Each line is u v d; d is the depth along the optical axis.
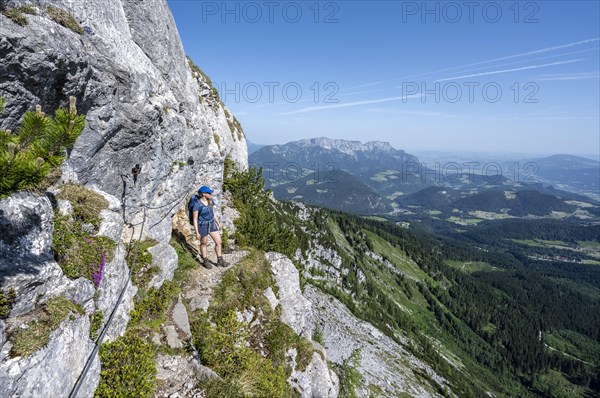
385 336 92.00
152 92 10.86
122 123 9.37
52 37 6.09
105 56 8.34
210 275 13.61
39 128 4.40
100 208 7.80
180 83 14.59
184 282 12.77
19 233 5.28
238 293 13.63
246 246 19.02
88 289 6.60
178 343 9.39
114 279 7.75
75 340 5.82
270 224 22.55
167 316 10.26
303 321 17.70
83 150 8.20
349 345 56.50
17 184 4.00
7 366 4.39
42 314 5.30
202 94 23.47
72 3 7.67
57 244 6.25
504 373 177.25
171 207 14.11
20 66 5.57
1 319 4.71
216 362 10.16
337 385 16.91
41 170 4.03
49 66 6.07
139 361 7.49
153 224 12.72
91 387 6.35
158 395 7.54
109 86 8.45
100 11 8.95
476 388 128.25
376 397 41.38
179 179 14.21
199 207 13.45
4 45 5.15
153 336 8.99
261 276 15.66
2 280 4.74
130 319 8.94
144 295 9.88
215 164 18.69
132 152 10.35
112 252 7.65
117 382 6.85
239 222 20.75
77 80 7.09
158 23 12.91
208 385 8.21
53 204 6.70
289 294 17.67
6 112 5.77
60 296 5.77
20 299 4.98
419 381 64.81
